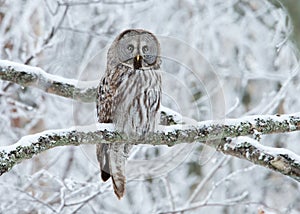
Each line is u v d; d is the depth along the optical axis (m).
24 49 13.43
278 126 8.57
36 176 12.40
